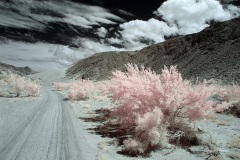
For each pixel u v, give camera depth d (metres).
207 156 6.94
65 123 10.77
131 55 137.38
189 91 8.38
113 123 11.25
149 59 114.50
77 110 15.54
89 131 9.63
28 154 6.28
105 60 145.38
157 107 8.25
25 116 11.70
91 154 6.67
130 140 7.22
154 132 7.14
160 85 8.48
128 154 6.91
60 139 7.97
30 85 23.72
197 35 98.19
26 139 7.65
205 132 9.59
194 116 8.28
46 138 7.95
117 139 8.49
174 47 106.50
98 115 13.62
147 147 7.27
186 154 7.10
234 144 7.91
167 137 7.96
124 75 10.57
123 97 9.55
